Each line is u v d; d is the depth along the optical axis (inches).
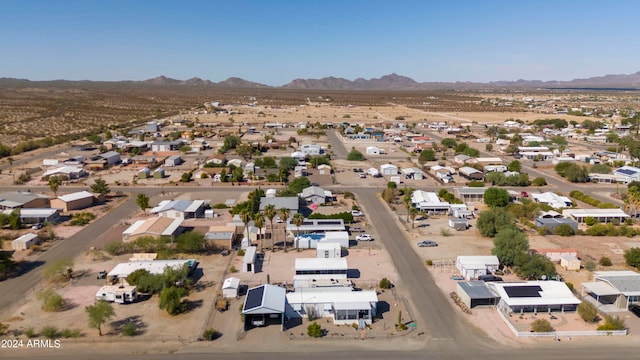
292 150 7450.8
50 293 2410.2
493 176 5236.2
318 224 3585.1
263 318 2237.9
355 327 2233.0
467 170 5565.9
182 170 5856.3
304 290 2519.7
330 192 4633.4
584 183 5359.3
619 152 7244.1
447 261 3036.4
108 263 2935.5
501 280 2753.4
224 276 2780.5
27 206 3949.3
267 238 3437.5
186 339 2101.4
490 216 3540.8
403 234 3563.0
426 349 2055.9
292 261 3011.8
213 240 3203.7
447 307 2439.7
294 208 3922.2
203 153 7116.1
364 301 2322.8
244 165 5984.3
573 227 3661.4
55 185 4424.2
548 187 5137.8
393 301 2501.2
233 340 2105.1
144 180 5315.0
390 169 5698.8
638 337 2162.9
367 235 3449.8
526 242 2933.1
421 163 6407.5
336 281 2632.9
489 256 2935.5
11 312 2320.4
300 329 2214.6
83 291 2554.1
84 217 3841.0
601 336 2166.6
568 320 2306.8
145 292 2541.8
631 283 2501.2
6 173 5502.0
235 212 3934.5
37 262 2947.8
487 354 2023.9
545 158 6825.8
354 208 4183.1
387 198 4463.6
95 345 2044.8
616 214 3949.3
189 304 2429.9
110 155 6259.8
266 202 4018.2
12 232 3501.5
